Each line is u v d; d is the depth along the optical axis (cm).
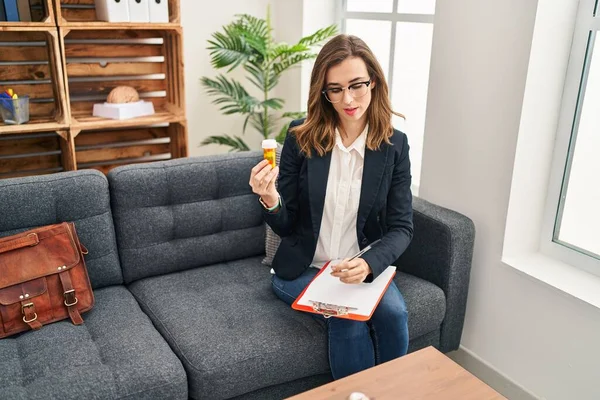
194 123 322
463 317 214
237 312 182
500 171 198
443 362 142
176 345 167
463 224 202
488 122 200
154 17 253
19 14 238
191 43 308
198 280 205
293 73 319
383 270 172
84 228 192
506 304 205
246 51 284
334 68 168
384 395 129
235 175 218
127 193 200
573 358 185
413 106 272
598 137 187
